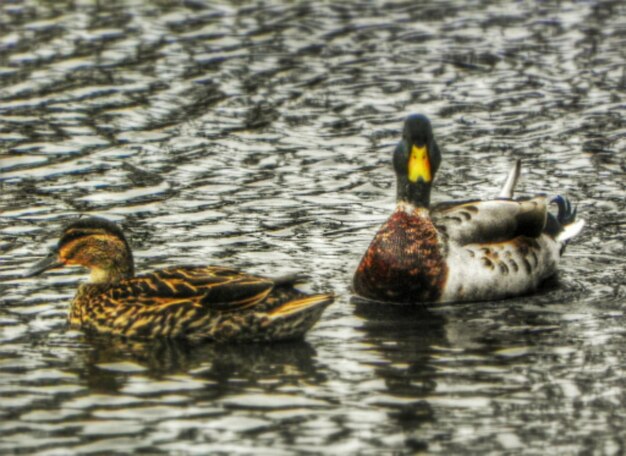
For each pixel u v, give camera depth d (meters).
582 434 11.34
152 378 12.65
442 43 27.97
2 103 23.53
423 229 15.27
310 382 12.55
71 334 13.91
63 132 22.11
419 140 15.37
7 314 14.49
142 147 21.48
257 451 10.95
